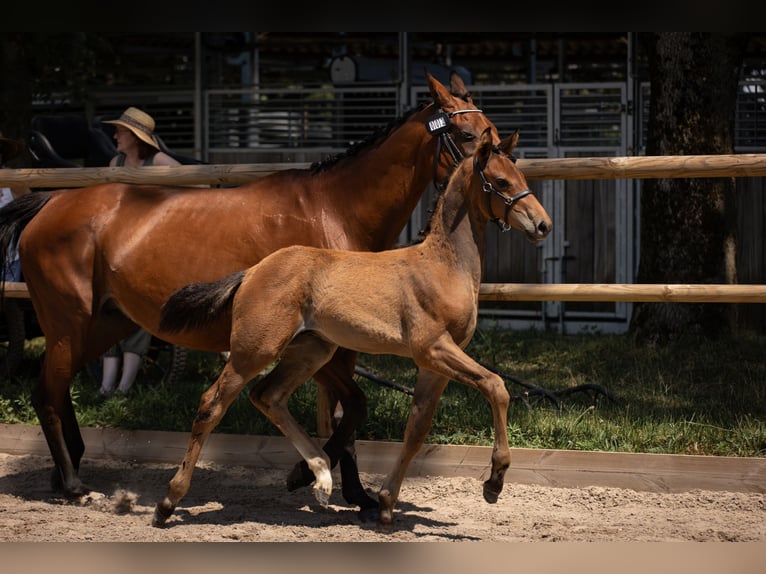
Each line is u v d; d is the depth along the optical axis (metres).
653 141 11.33
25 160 12.88
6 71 13.05
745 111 13.72
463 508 6.02
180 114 16.56
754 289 6.36
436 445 6.68
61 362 6.28
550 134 13.80
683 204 11.08
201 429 5.47
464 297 5.25
